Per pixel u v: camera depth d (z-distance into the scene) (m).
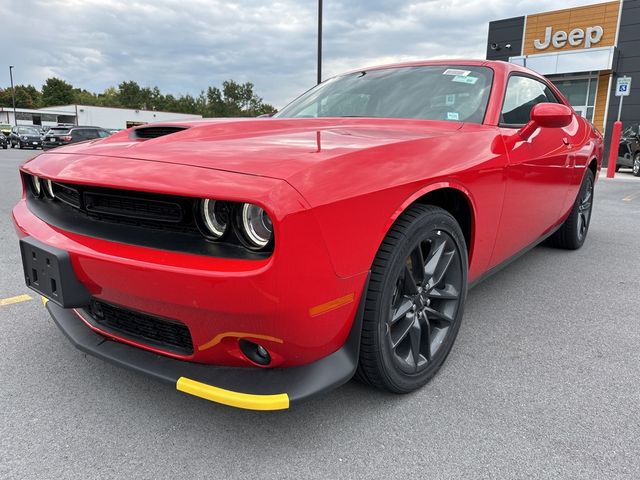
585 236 4.61
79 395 2.04
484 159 2.21
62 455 1.68
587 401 2.01
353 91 3.02
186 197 1.52
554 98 3.61
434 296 2.08
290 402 1.55
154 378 1.68
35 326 2.70
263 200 1.35
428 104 2.70
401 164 1.78
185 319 1.54
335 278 1.52
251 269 1.39
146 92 100.56
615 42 17.02
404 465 1.64
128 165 1.66
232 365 1.66
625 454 1.69
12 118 69.06
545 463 1.64
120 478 1.58
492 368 2.28
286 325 1.47
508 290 3.37
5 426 1.83
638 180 11.94
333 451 1.71
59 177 1.77
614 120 17.41
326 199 1.46
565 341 2.57
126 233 1.66
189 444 1.74
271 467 1.63
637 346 2.52
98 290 1.70
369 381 1.91
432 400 2.01
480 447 1.72
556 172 3.14
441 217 1.96
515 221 2.66
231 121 2.33
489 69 2.85
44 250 1.75
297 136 1.96
